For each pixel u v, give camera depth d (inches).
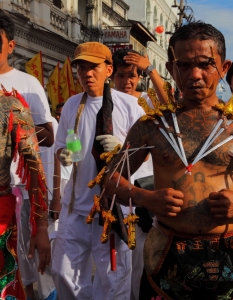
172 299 78.9
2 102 94.2
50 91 425.7
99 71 127.0
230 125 77.2
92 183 90.2
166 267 78.8
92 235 123.6
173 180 77.2
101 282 126.7
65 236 124.6
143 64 140.5
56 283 125.9
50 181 163.0
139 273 135.5
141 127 81.7
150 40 1171.3
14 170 124.4
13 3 447.5
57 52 556.4
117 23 893.2
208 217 75.2
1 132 93.0
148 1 1267.2
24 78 130.7
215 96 79.4
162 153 78.2
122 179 82.4
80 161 125.0
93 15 712.4
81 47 128.7
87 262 128.3
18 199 113.2
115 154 89.0
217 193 71.5
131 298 138.1
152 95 82.0
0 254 92.9
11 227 95.4
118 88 160.7
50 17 540.7
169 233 78.9
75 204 125.3
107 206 116.3
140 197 77.1
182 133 77.8
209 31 75.5
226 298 76.3
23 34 464.4
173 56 78.0
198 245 76.2
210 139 76.1
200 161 76.1
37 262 152.5
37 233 96.0
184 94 77.7
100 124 123.1
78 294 123.7
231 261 76.0
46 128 130.6
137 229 133.6
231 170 75.8
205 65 74.9
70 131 117.2
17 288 95.8
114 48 660.7
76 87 452.4
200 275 75.7
